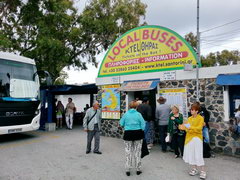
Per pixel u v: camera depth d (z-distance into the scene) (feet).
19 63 29.84
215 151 22.30
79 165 18.57
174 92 25.70
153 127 25.68
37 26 50.42
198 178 15.55
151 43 28.32
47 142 28.50
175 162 19.48
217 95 22.41
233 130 20.72
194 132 15.44
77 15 61.93
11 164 18.80
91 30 59.47
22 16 50.62
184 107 24.76
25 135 34.19
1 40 41.39
